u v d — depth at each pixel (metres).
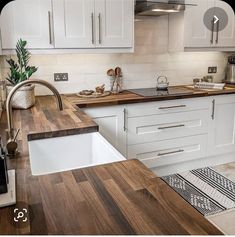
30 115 1.97
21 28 2.34
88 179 1.02
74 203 0.86
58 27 2.45
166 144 2.89
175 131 2.90
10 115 1.27
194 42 3.08
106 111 2.55
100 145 1.53
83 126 1.66
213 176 2.99
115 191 0.93
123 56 3.08
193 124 2.97
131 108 2.64
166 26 3.21
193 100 2.90
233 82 3.45
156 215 0.79
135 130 2.71
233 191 2.68
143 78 3.23
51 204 0.86
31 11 2.34
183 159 3.02
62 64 2.85
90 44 2.58
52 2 2.39
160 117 2.79
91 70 2.97
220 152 3.21
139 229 0.73
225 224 2.19
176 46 3.13
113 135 2.63
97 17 2.55
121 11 2.63
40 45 2.43
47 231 0.73
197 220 0.77
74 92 2.95
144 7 2.73
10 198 0.88
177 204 0.85
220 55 3.56
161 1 2.91
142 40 3.13
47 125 1.70
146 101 2.66
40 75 2.79
